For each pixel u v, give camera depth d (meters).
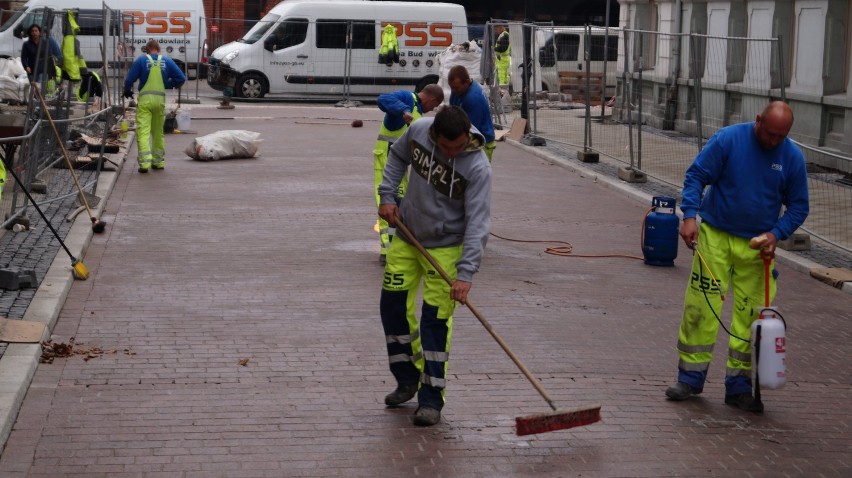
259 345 8.17
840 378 8.02
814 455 6.38
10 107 17.72
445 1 38.56
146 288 9.86
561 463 6.07
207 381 7.29
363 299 9.71
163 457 5.96
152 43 17.58
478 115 11.79
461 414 6.81
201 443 6.18
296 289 10.01
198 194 15.60
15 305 8.70
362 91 34.41
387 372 7.62
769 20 21.31
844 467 6.21
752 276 7.14
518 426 5.79
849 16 19.06
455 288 6.29
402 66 34.44
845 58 19.25
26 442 6.11
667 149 21.02
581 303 9.94
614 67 26.19
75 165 16.20
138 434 6.29
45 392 6.93
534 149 22.56
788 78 20.83
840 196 16.28
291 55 34.00
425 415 6.52
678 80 23.97
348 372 7.59
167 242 12.04
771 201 7.02
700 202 7.23
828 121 19.31
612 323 9.27
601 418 6.82
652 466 6.09
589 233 13.65
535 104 24.50
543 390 6.14
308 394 7.10
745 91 19.83
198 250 11.66
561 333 8.84
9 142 11.69
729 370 7.25
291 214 14.14
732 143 7.02
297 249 11.87
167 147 21.69
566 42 26.97
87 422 6.45
